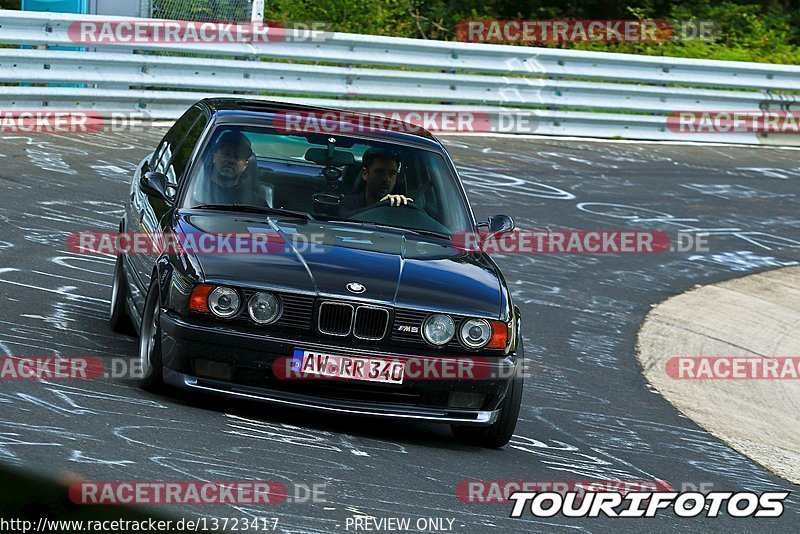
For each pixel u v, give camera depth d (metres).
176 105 54.06
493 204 48.56
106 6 56.22
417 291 20.78
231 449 18.34
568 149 61.50
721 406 30.58
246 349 19.69
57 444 17.02
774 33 91.81
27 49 49.22
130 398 20.39
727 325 39.34
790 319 41.34
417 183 24.28
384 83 59.12
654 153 63.62
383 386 20.16
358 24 79.00
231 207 22.81
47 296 28.61
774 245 50.38
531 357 31.84
